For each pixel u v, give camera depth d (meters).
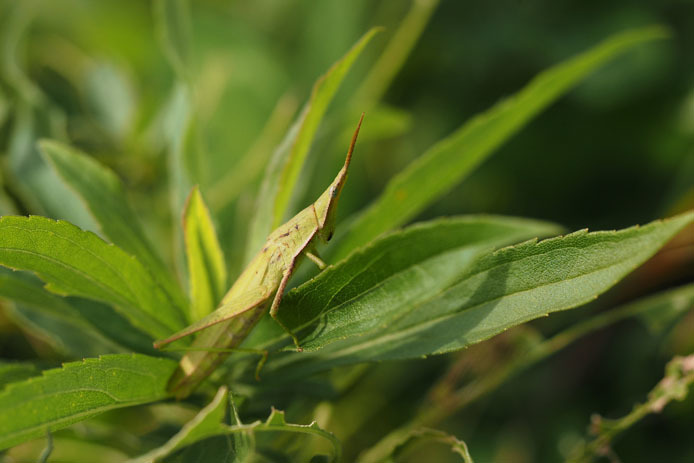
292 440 0.28
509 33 0.40
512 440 0.34
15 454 0.31
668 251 0.33
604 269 0.25
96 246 0.26
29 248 0.25
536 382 0.35
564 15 0.39
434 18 0.41
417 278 0.26
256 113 0.40
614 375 0.34
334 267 0.26
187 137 0.29
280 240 0.27
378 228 0.28
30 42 0.39
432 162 0.28
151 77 0.40
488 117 0.28
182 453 0.26
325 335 0.26
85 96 0.35
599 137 0.38
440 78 0.41
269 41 0.43
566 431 0.34
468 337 0.26
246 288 0.27
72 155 0.28
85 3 0.44
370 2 0.42
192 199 0.27
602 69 0.37
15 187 0.30
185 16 0.30
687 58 0.37
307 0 0.43
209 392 0.27
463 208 0.39
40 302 0.27
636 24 0.38
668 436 0.33
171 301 0.27
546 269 0.25
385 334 0.26
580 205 0.39
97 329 0.28
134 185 0.34
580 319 0.34
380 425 0.34
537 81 0.28
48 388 0.25
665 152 0.37
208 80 0.40
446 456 0.34
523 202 0.39
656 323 0.30
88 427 0.28
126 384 0.26
